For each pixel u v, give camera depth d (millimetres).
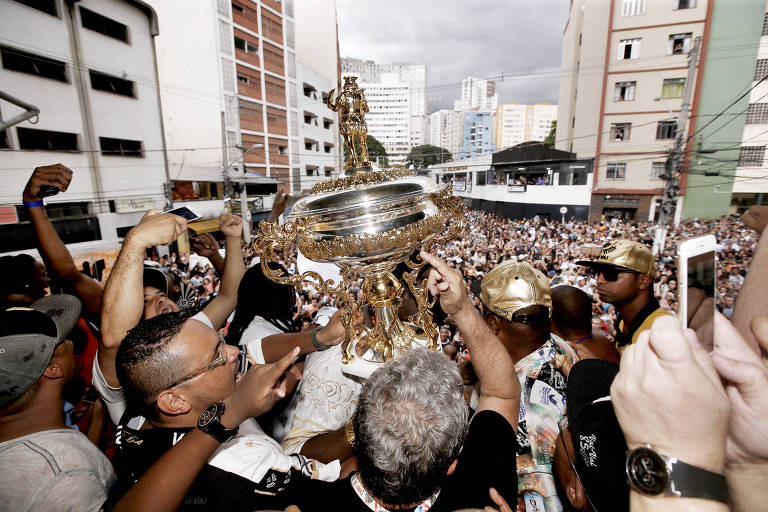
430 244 1375
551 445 1440
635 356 601
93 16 14352
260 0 28000
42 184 1893
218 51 25156
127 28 15523
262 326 1988
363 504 961
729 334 720
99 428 1800
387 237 1182
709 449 535
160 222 1503
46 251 1941
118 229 15328
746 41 20281
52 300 1539
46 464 1084
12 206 11922
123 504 905
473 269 11656
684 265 679
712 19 20875
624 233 18688
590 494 915
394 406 881
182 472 937
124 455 1176
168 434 1161
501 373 1237
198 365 1164
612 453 876
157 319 1220
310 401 1467
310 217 1295
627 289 2096
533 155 26734
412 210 1287
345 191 1287
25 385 1128
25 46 12180
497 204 30109
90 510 1110
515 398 1265
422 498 924
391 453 856
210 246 2648
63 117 13375
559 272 11016
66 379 1354
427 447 857
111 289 1455
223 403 1022
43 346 1167
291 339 1559
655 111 22938
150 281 2117
